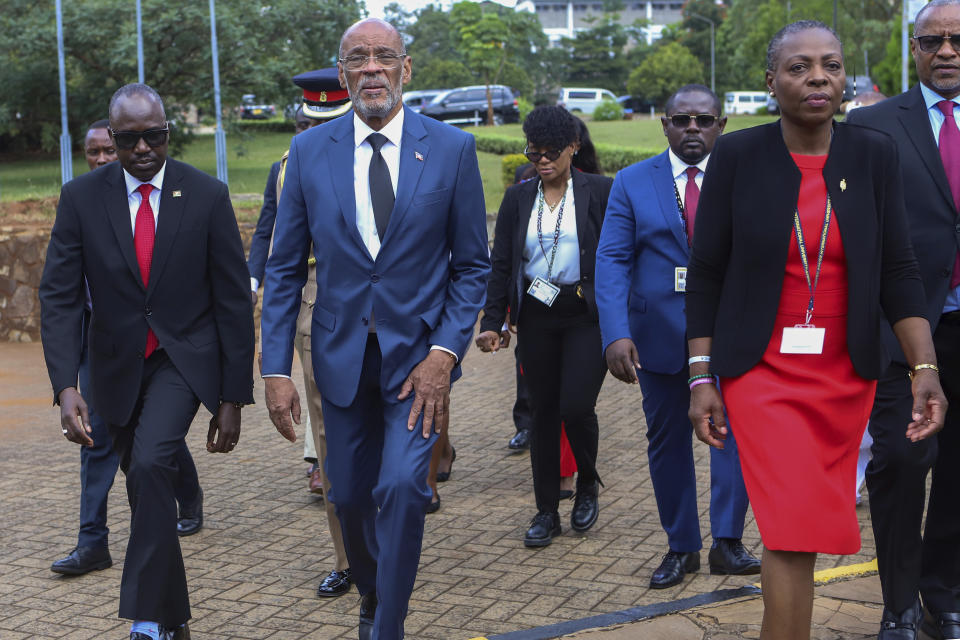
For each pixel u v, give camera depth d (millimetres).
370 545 3828
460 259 3701
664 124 4445
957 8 3701
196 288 4023
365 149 3617
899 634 3562
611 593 4367
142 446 3748
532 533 4949
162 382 3953
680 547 4484
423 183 3586
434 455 5496
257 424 7594
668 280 4402
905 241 3189
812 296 3064
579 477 5152
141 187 4012
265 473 6352
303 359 4602
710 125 4359
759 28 50656
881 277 3238
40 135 31688
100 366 4004
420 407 3523
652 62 73500
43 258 10945
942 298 3695
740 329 3111
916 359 3203
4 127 28875
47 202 12844
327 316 3643
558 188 4992
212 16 21547
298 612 4270
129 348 3953
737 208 3100
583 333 4895
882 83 34969
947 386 3797
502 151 31422
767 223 3053
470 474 6277
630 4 137000
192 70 26609
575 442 4969
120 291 3949
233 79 26953
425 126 3664
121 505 5781
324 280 3648
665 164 4461
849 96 20906
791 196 3043
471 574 4625
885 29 46312
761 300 3086
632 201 4469
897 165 3150
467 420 7727
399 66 3578
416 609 4238
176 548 3721
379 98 3529
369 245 3604
